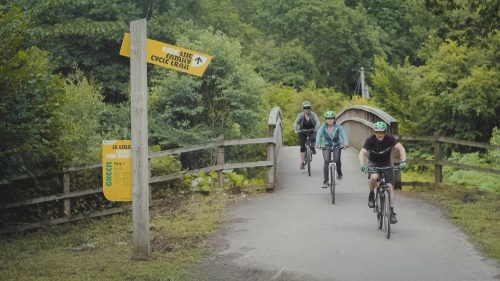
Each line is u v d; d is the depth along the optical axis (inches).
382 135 364.8
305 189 522.6
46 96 403.2
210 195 492.1
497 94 879.1
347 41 2230.6
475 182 581.6
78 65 1107.3
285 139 1488.7
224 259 319.3
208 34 1021.8
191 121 994.1
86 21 943.0
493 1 530.6
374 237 357.7
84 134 540.1
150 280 285.6
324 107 1704.0
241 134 1031.0
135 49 320.2
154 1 1277.1
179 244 353.4
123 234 398.6
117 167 328.8
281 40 2283.5
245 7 2512.3
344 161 689.6
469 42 584.4
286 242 349.1
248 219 410.0
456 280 278.8
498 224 383.2
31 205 446.6
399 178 510.9
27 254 356.2
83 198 465.7
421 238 354.3
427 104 934.4
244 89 1003.3
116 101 1157.7
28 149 388.2
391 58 2340.1
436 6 576.7
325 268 298.7
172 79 942.4
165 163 506.3
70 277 290.5
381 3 2488.9
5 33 361.1
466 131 911.0
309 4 2311.8
